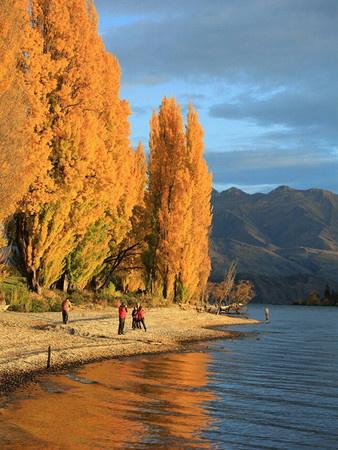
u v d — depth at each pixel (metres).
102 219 39.28
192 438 10.42
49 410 11.72
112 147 41.16
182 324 38.19
